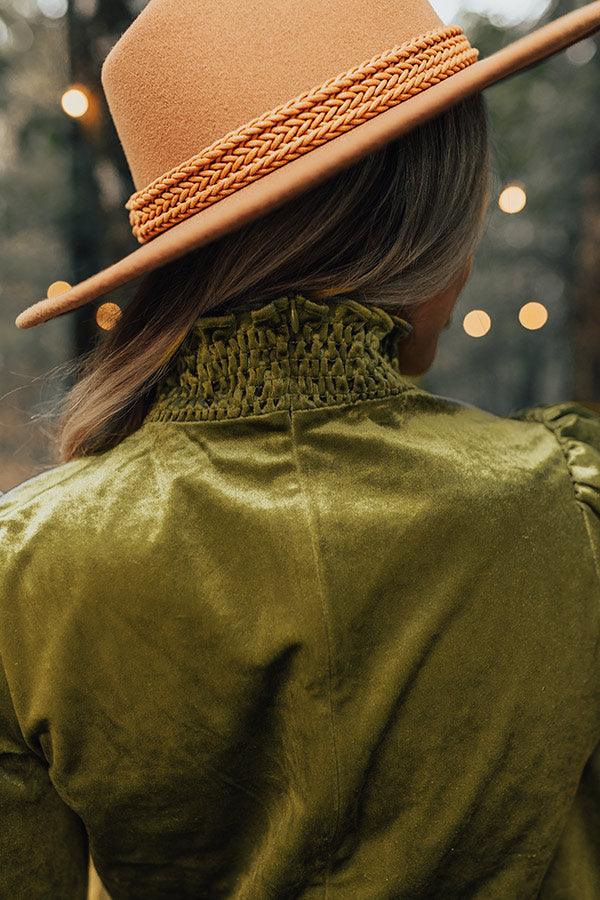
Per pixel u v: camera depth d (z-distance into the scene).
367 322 0.50
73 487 0.51
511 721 0.47
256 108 0.48
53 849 0.52
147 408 0.58
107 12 2.09
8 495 0.54
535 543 0.48
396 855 0.47
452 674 0.46
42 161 3.13
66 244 2.73
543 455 0.52
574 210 3.26
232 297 0.50
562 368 3.98
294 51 0.48
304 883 0.49
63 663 0.48
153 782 0.49
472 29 2.80
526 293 4.11
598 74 3.15
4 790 0.49
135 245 2.38
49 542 0.49
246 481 0.48
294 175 0.45
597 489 0.50
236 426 0.49
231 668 0.46
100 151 2.24
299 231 0.48
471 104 0.52
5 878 0.50
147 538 0.47
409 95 0.47
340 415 0.49
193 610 0.46
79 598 0.48
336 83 0.46
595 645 0.48
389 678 0.46
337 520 0.46
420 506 0.47
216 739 0.48
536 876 0.48
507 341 4.27
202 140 0.50
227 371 0.50
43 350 3.95
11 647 0.49
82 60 2.12
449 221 0.51
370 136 0.44
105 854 0.52
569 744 0.48
